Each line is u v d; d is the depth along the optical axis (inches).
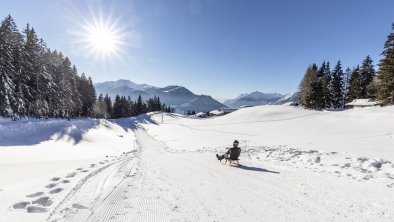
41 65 2032.5
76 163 516.1
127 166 484.4
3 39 1589.6
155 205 244.2
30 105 1831.9
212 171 432.5
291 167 478.0
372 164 460.8
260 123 2017.7
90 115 3737.7
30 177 347.3
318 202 265.3
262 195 289.4
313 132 1391.5
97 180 340.2
